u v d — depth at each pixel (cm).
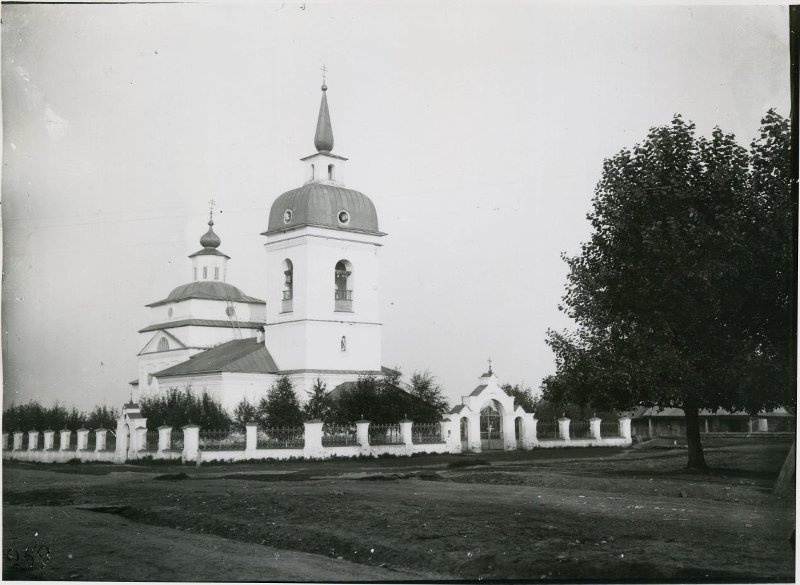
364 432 3922
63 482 2727
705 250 2209
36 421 4594
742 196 2206
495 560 1249
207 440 3675
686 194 2233
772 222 2141
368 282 5616
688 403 2395
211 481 2623
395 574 1234
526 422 4606
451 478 2481
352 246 5544
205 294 7125
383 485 2289
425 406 4338
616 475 2430
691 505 1738
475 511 1648
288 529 1534
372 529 1488
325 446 3797
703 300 2219
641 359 2261
